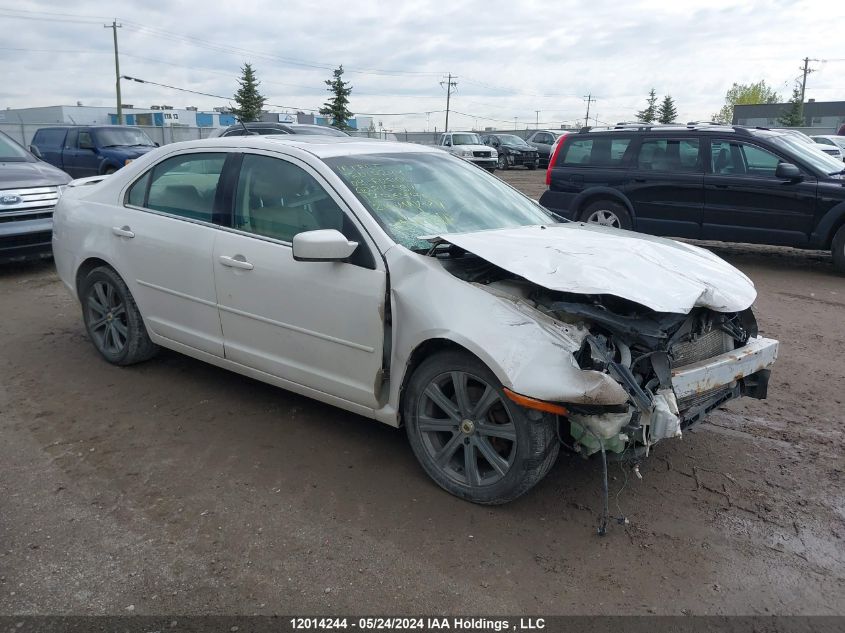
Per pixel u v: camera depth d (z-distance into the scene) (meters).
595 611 2.75
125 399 4.69
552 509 3.45
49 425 4.30
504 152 33.84
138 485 3.62
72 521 3.29
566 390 2.96
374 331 3.59
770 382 5.23
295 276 3.85
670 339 3.31
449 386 3.54
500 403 3.29
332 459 3.92
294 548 3.11
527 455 3.19
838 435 4.34
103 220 5.00
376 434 4.23
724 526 3.34
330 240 3.50
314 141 4.44
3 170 8.45
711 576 2.97
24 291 7.68
